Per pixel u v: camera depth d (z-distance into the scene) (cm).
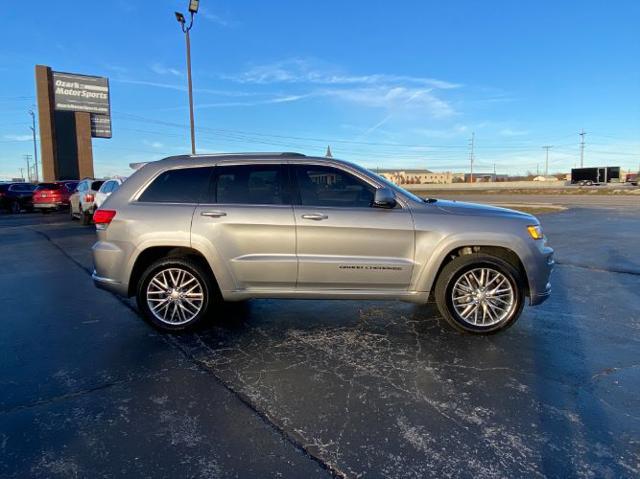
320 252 449
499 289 455
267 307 559
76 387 350
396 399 328
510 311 452
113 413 312
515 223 452
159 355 412
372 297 458
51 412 313
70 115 4441
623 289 646
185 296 469
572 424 295
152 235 455
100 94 4491
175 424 298
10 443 277
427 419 301
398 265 447
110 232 464
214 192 466
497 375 367
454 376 365
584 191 4678
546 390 341
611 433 284
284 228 447
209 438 282
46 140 4212
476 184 8781
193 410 315
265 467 254
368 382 355
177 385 353
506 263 450
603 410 312
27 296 622
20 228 1567
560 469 250
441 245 445
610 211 2089
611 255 920
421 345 432
